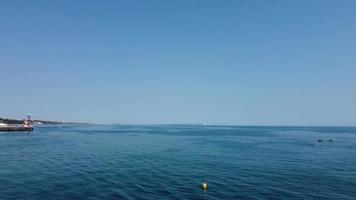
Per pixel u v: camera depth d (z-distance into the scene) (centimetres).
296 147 6800
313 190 2608
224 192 2523
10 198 2280
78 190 2528
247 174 3338
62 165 3888
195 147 6706
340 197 2389
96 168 3656
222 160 4472
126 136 11675
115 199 2267
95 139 9419
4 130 13488
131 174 3272
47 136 10762
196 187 2697
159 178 3069
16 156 4816
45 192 2458
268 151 5809
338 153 5497
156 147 6681
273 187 2711
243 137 11356
